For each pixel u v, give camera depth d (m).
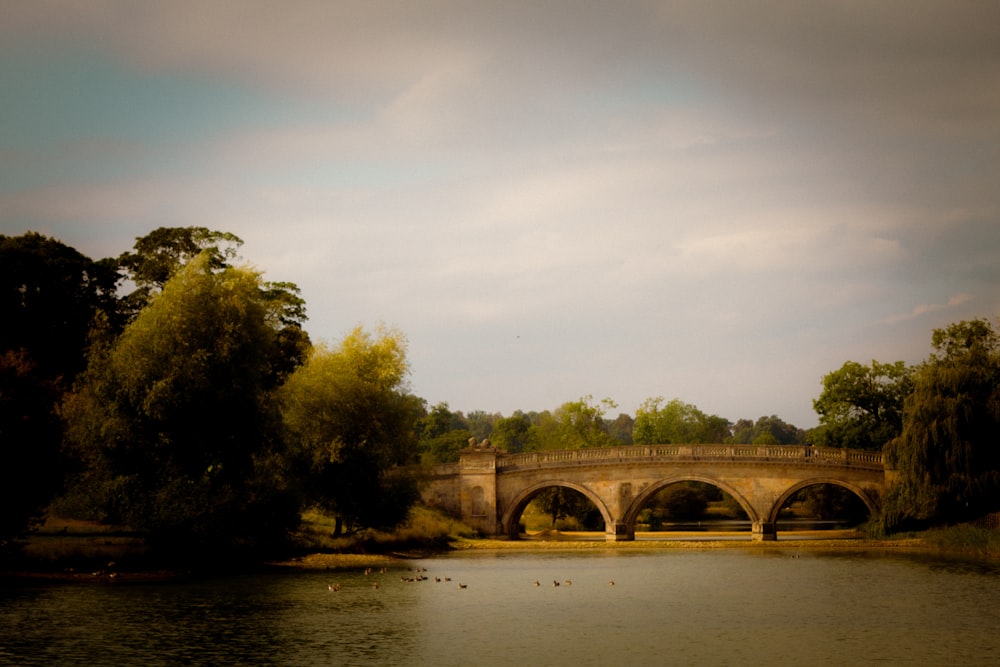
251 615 37.41
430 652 31.27
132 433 49.56
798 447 76.19
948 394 66.38
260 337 54.34
